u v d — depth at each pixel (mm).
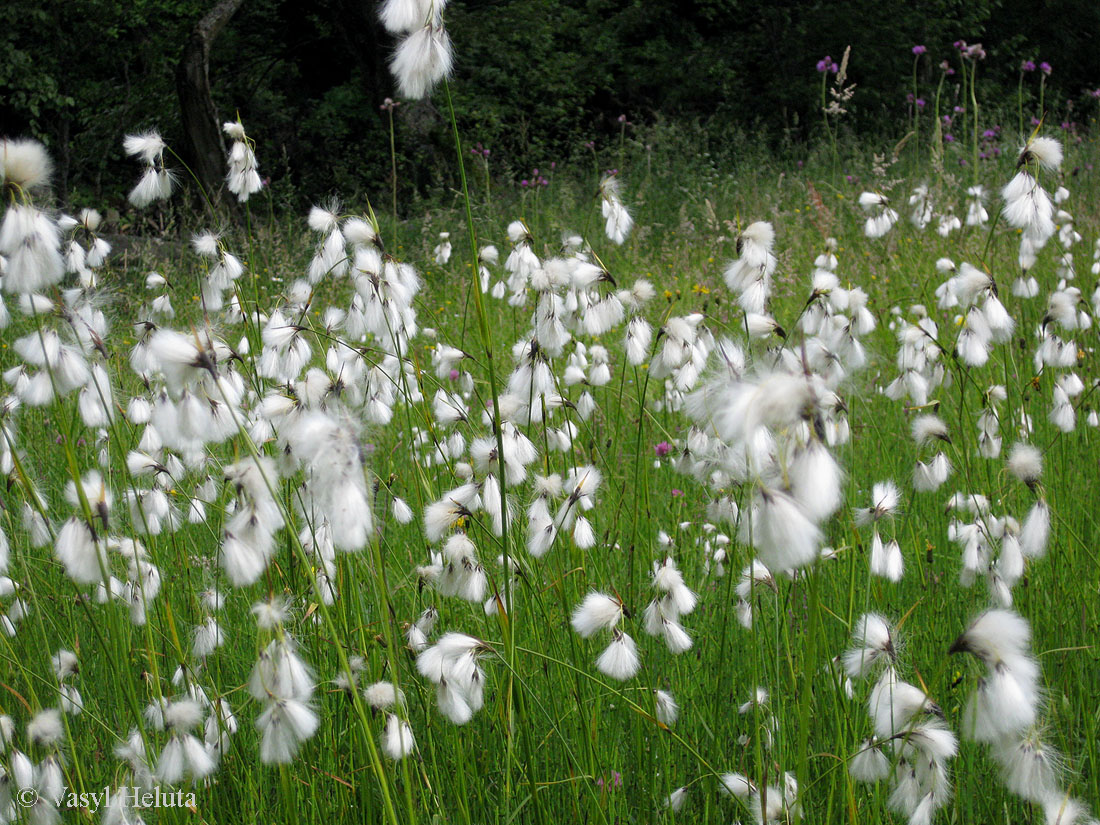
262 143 16516
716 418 1424
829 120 15422
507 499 2385
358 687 2156
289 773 2230
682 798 2154
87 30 17250
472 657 1891
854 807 1774
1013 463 2139
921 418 2557
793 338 2387
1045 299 5445
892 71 15883
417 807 2139
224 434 1906
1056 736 2143
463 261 8094
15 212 1726
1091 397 3891
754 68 18547
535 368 2473
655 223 9984
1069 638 2596
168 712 1831
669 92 18703
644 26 19875
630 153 13445
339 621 2264
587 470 2391
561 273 2494
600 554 2934
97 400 2461
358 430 1656
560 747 2375
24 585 2635
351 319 2648
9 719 2000
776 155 14031
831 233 7797
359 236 2635
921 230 7004
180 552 2863
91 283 3000
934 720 1647
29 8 16141
